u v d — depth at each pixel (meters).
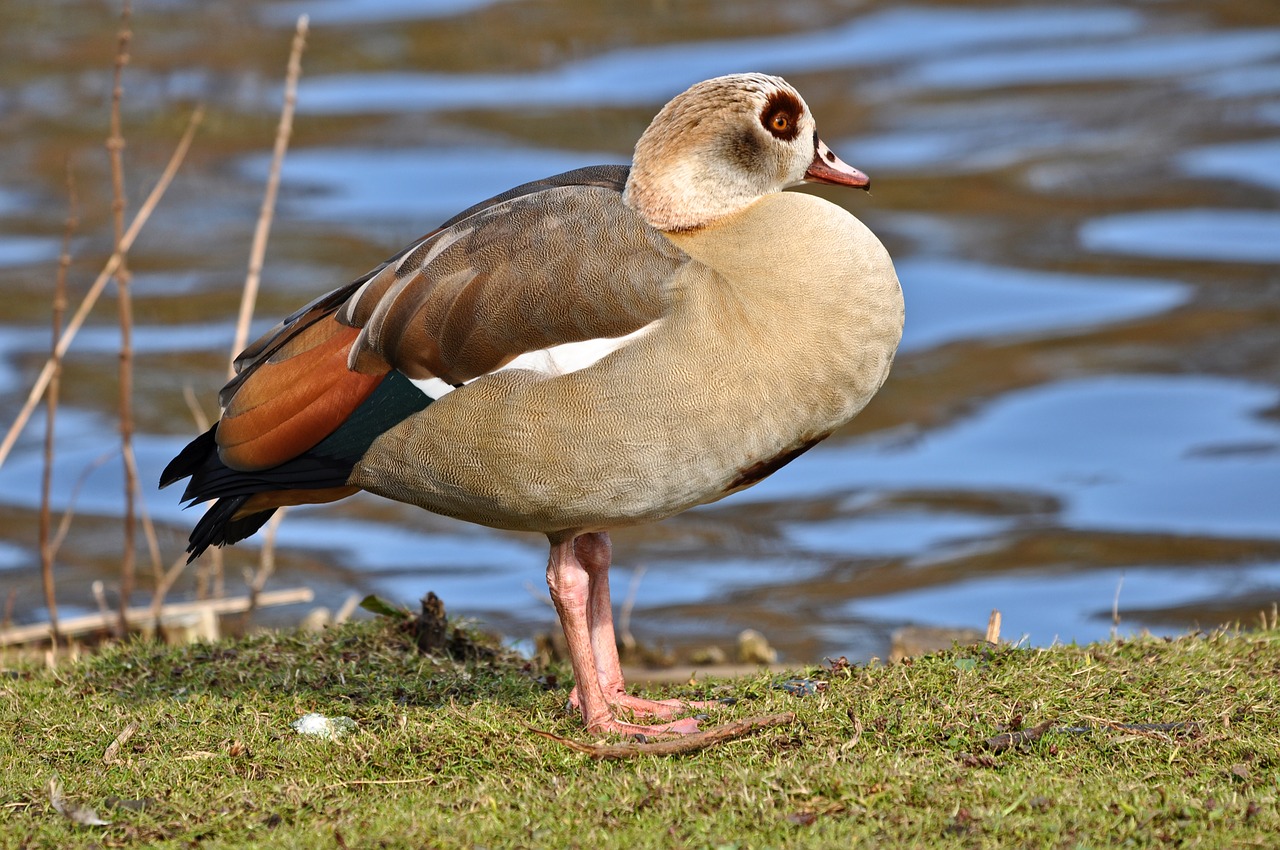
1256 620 12.79
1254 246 20.19
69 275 19.52
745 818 6.34
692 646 12.47
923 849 6.00
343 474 7.99
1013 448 16.31
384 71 26.05
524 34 27.64
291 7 29.02
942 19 28.36
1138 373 17.55
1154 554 14.20
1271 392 17.03
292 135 23.61
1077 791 6.52
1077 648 8.64
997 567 14.08
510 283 7.66
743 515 15.37
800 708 7.55
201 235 20.52
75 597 13.61
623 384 7.50
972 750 7.13
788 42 27.23
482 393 7.61
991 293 19.39
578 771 7.09
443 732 7.50
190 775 7.22
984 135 23.70
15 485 15.52
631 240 7.70
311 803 6.86
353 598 13.33
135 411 16.62
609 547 8.56
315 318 8.24
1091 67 26.19
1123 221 21.03
